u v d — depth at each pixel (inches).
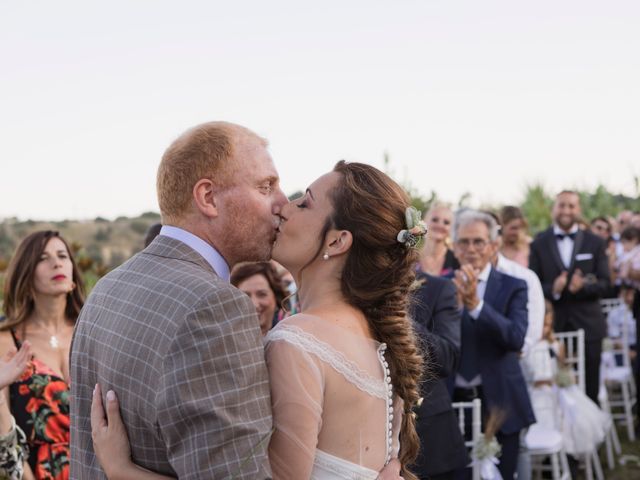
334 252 73.3
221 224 71.3
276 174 74.5
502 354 157.9
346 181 74.1
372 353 72.6
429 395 131.5
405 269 75.4
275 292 149.2
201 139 71.5
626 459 249.0
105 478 67.7
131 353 64.2
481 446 145.8
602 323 266.2
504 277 166.1
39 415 125.4
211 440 59.4
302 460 65.6
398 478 72.7
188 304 62.9
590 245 271.1
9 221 588.7
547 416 199.3
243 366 62.6
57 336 136.1
